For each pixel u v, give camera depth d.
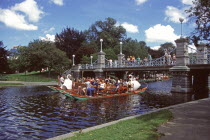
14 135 9.12
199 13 10.09
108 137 5.82
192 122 7.59
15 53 62.47
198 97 21.55
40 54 49.59
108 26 78.25
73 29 70.31
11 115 13.02
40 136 8.99
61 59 52.44
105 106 16.14
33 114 13.24
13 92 25.31
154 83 45.78
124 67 33.91
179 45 25.50
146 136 5.86
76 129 9.93
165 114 8.84
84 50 61.47
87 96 20.12
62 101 18.62
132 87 25.08
